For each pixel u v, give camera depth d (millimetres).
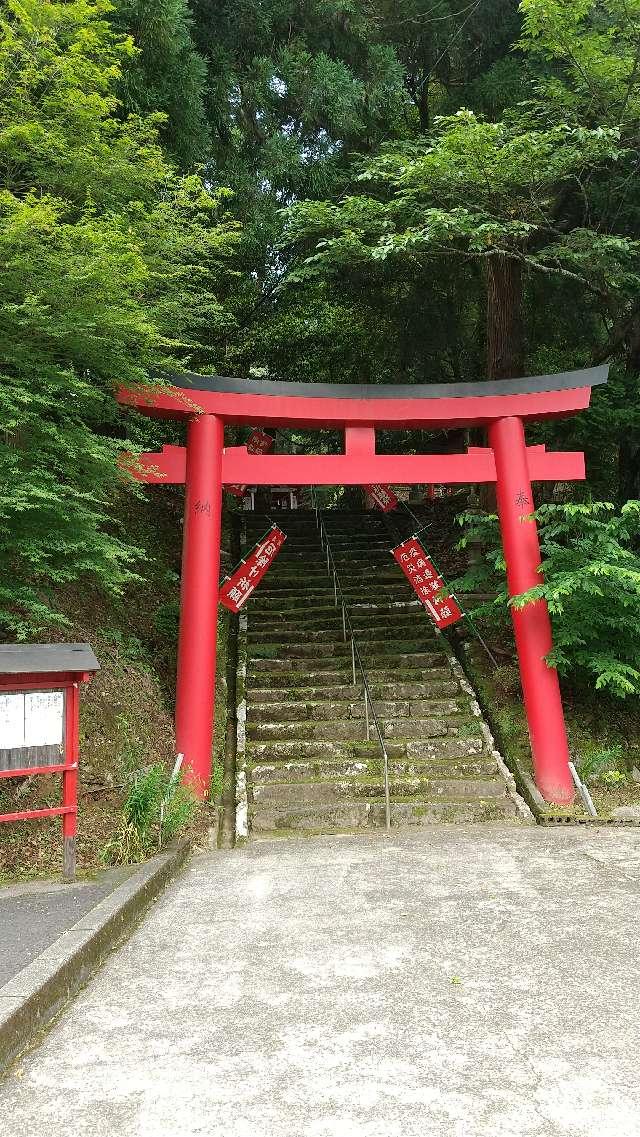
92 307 5730
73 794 5188
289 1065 2809
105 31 6488
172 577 11016
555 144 10102
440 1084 2664
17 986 3207
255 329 15242
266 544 9492
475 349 15898
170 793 6367
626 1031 3055
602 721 9289
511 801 7867
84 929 3996
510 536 8484
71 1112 2529
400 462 8594
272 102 11320
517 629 8500
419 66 13430
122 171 6609
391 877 5520
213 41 11016
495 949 3980
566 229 11875
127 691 8188
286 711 9133
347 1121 2443
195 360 13508
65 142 6141
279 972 3732
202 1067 2809
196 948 4113
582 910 4598
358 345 15586
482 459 8695
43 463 6020
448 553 13805
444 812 7672
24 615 7109
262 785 7945
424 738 8844
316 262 12602
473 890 5102
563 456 8711
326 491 24266
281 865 6055
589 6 9133
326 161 11641
